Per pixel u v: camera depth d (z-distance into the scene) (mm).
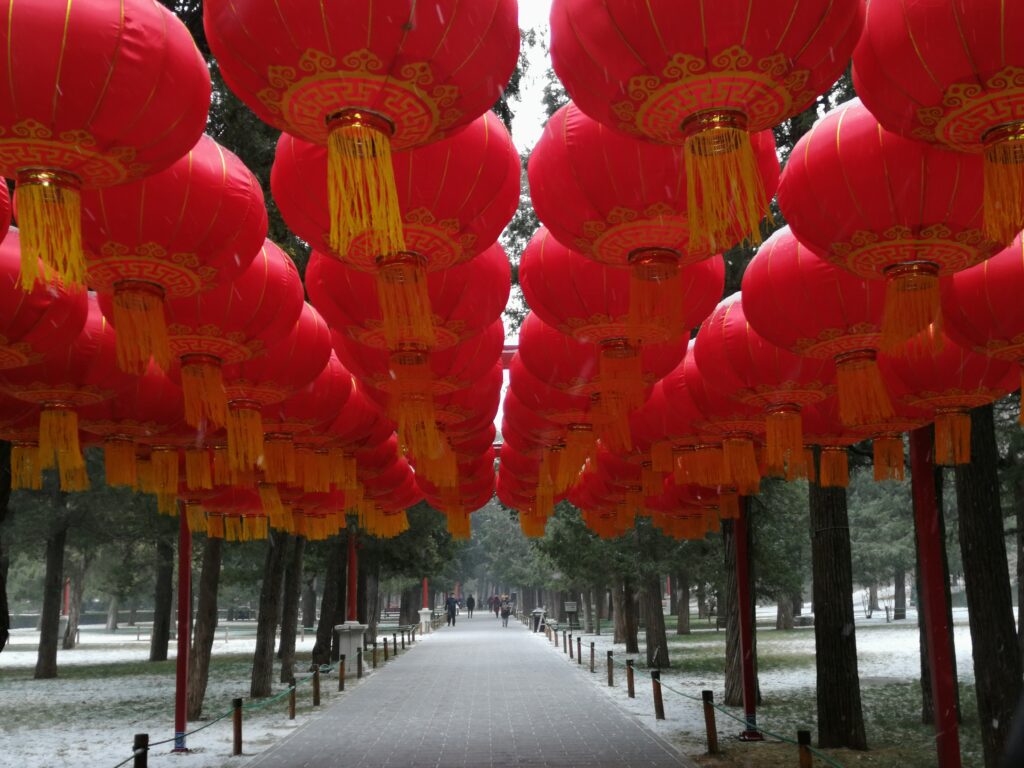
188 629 12930
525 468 13203
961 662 23297
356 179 3912
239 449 7133
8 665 31438
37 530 24469
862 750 11492
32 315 5551
